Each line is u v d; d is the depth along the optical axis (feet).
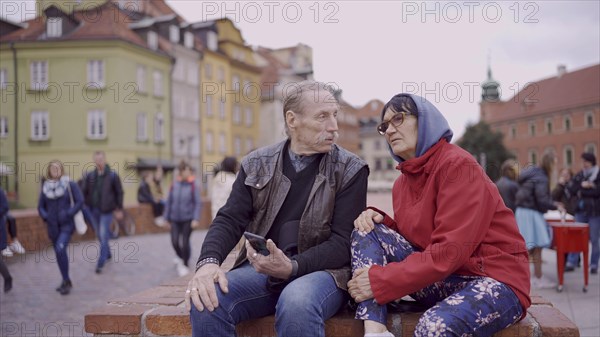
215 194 23.49
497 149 172.96
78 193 22.44
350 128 227.61
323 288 7.27
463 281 7.57
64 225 22.07
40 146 112.37
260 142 164.04
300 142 8.23
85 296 21.13
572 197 26.00
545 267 27.55
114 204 27.99
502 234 7.52
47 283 24.25
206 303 7.25
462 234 7.09
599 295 19.77
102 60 111.86
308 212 7.98
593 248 25.18
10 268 28.86
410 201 8.14
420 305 8.29
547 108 64.34
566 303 18.52
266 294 7.68
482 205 7.27
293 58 157.79
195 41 143.43
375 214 8.08
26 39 111.14
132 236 50.78
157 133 123.13
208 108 144.46
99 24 112.88
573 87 52.70
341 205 8.10
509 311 7.11
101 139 112.16
